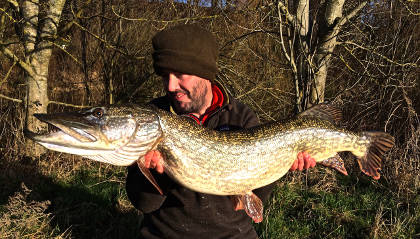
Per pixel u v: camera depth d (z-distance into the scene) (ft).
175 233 3.05
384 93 7.03
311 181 6.66
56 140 2.65
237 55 8.40
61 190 5.90
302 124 3.24
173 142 2.91
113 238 4.87
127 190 3.15
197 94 3.08
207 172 2.96
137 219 5.17
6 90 7.69
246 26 8.16
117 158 2.86
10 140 6.89
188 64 2.91
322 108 3.39
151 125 2.87
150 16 8.30
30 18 6.55
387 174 6.80
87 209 5.36
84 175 6.55
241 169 3.02
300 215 5.58
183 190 3.03
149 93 8.60
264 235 4.86
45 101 6.84
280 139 3.14
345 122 7.66
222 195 3.09
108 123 2.79
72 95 8.41
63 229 4.80
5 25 7.22
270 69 8.21
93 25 8.34
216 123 3.21
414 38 7.38
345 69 7.92
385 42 7.20
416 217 5.46
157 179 3.10
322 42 6.53
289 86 8.26
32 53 6.60
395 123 7.46
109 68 8.14
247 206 3.06
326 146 3.33
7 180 5.95
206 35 3.02
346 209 5.76
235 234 3.13
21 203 4.77
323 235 5.09
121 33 7.75
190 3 7.98
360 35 7.12
